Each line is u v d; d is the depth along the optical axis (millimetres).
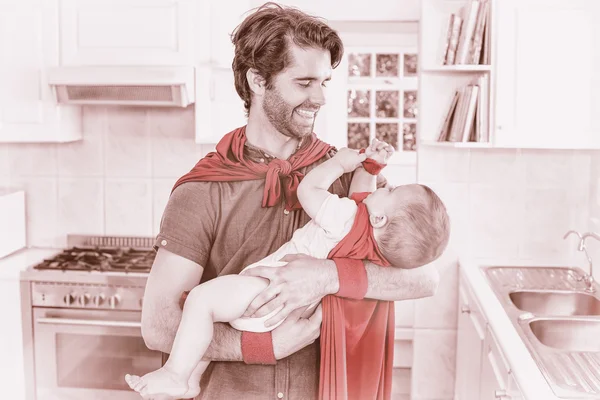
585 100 2086
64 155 2307
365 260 1376
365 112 2881
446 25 2168
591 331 1777
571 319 1786
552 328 1783
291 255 1365
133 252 2273
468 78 2191
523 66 2088
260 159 1417
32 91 2176
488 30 2102
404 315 2322
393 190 1384
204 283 1350
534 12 2072
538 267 2260
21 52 2160
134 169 2305
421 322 2324
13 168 2311
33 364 2119
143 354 2098
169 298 1361
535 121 2100
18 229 2277
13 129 2195
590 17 2064
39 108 2182
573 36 2070
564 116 2094
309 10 2201
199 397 1364
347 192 1417
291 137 1436
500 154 2244
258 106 1428
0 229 2182
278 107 1414
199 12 2098
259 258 1383
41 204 2320
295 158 1432
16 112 2188
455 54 2160
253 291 1341
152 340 1365
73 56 2150
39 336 2119
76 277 2092
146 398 1344
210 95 2117
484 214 2270
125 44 2125
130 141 2293
